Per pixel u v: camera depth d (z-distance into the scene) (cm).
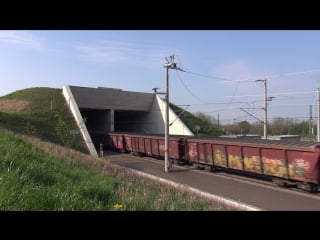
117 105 5703
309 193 2123
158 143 3891
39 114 4934
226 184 2430
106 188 873
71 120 4966
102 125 5894
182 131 5428
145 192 992
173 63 3170
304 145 2200
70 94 5294
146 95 5916
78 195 743
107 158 4206
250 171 2606
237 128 7975
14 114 4788
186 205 864
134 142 4434
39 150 1617
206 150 3075
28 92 5934
